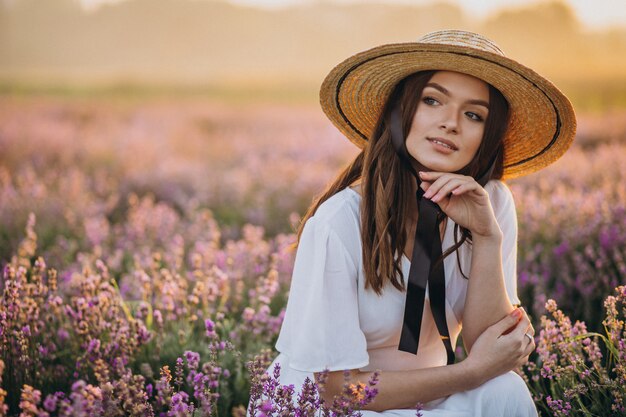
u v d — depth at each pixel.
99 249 5.52
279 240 5.81
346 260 2.46
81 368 3.12
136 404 2.33
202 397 2.59
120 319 3.41
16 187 9.68
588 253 4.62
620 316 3.82
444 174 2.40
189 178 10.38
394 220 2.50
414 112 2.48
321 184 9.30
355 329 2.46
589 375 2.87
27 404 2.14
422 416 2.42
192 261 4.96
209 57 138.62
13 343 3.03
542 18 95.25
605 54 77.25
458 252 2.63
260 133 18.23
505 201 2.81
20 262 4.55
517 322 2.53
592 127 15.61
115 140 15.58
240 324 3.80
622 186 6.87
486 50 2.39
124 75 59.31
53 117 22.17
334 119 2.91
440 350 2.74
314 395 2.47
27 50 126.44
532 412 2.49
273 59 124.50
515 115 2.67
